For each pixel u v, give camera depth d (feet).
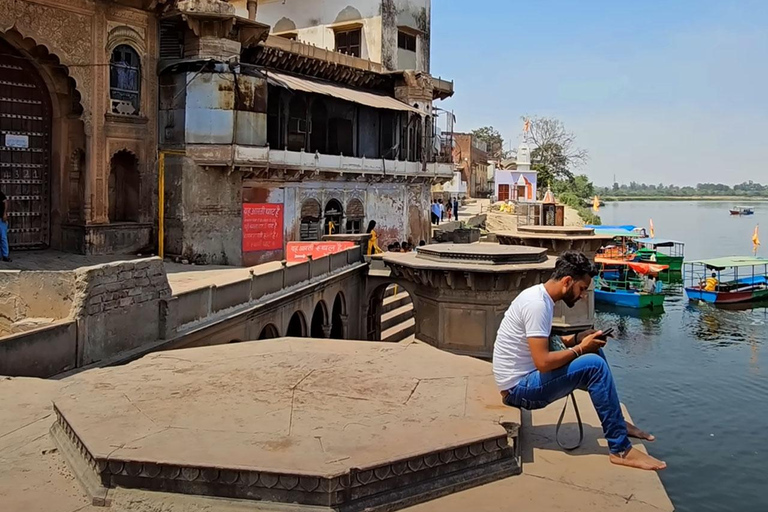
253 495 13.15
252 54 79.15
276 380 19.33
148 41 67.72
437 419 16.17
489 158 300.81
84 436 14.76
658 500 14.24
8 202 61.87
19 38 58.08
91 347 27.68
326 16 107.14
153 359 21.91
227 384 18.88
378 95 99.71
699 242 243.19
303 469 13.09
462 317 49.29
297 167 79.00
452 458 14.60
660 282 129.29
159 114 69.41
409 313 79.05
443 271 48.11
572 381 16.26
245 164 70.28
